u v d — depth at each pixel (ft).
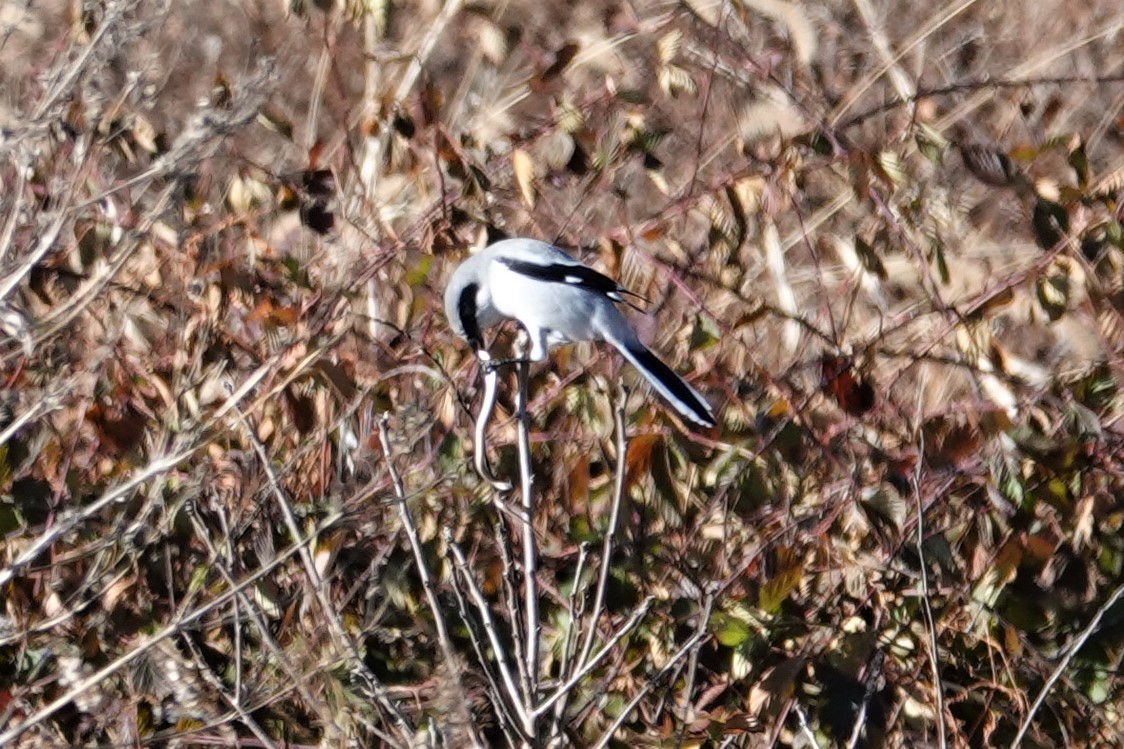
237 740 30.40
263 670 31.01
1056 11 59.11
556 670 34.17
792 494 35.14
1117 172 38.81
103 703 29.96
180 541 33.50
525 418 27.91
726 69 47.73
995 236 47.39
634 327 40.11
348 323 35.24
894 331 39.86
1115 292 37.68
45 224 31.48
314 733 31.22
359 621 32.78
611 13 54.90
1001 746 32.83
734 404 37.09
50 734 28.94
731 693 32.89
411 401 34.88
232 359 36.83
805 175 43.24
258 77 29.96
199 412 31.32
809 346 39.96
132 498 32.68
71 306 33.09
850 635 32.12
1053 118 50.37
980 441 35.65
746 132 46.47
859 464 34.71
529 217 41.63
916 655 32.89
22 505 33.40
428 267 38.34
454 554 27.94
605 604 33.50
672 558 34.09
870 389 36.99
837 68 55.01
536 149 43.91
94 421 34.32
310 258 40.78
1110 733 32.83
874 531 33.86
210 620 32.42
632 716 32.50
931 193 40.65
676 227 43.16
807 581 33.86
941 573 33.88
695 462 35.96
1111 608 33.22
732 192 39.17
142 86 36.68
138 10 46.21
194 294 36.29
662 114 49.14
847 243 41.06
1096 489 35.12
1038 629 33.86
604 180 41.86
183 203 38.29
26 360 34.78
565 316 35.76
